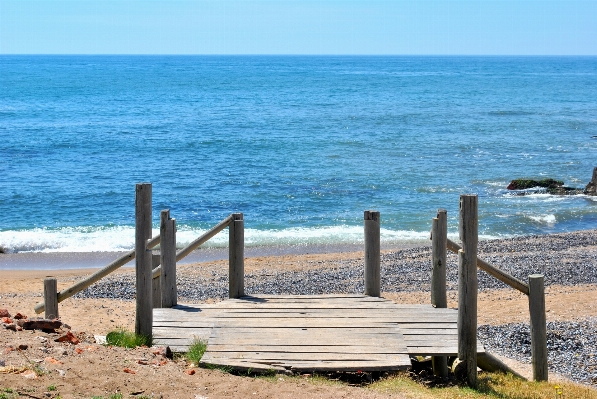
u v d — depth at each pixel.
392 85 125.00
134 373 8.06
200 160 42.22
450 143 50.34
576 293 16.47
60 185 34.34
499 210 30.97
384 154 45.22
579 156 44.84
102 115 68.06
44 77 143.88
